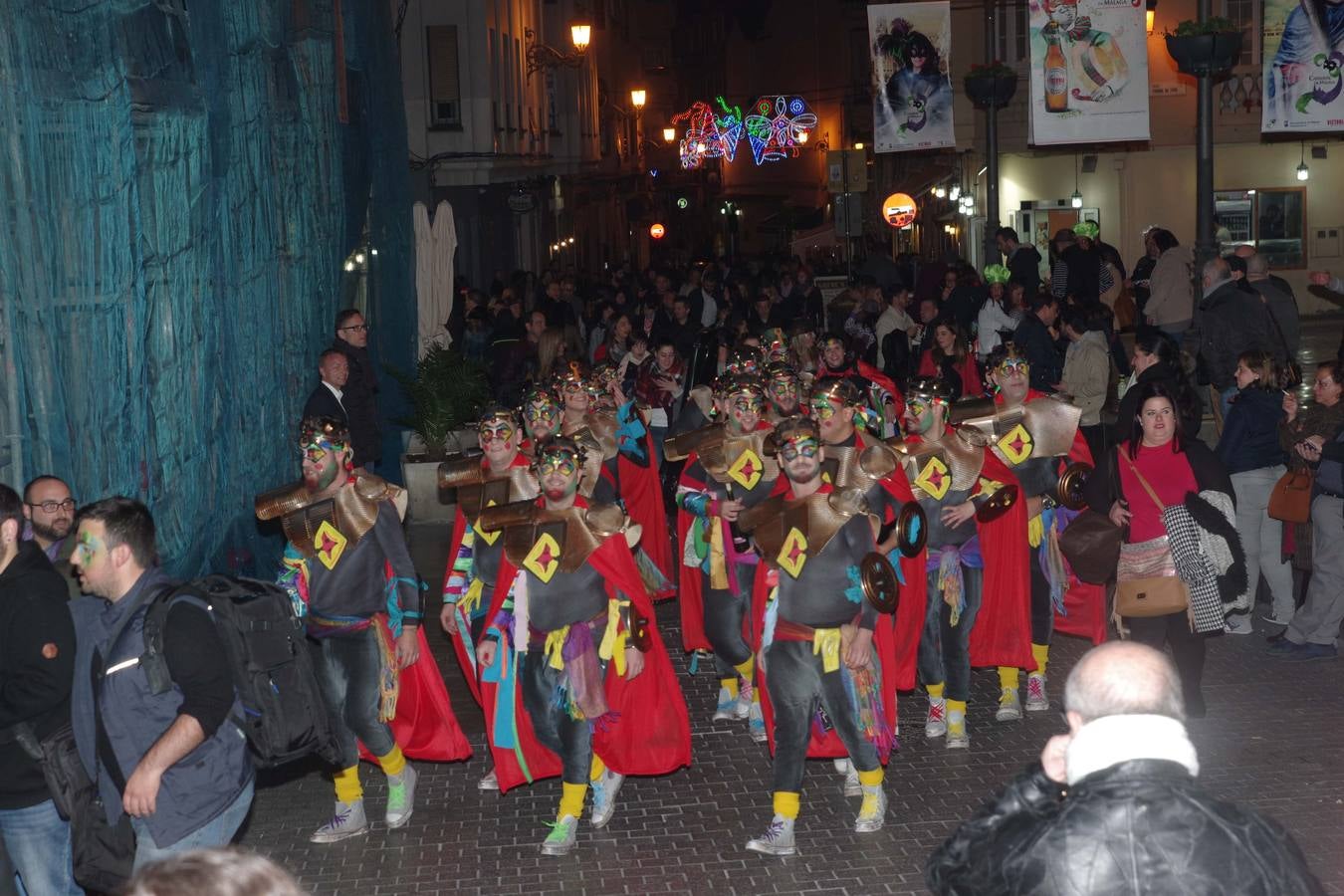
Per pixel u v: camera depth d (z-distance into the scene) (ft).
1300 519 30.71
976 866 10.73
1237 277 44.96
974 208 96.02
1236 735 26.35
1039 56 58.59
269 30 36.63
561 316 70.23
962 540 26.07
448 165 77.25
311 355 39.24
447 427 48.62
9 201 21.84
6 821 17.11
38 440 22.48
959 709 26.35
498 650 23.32
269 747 17.11
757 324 61.62
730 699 28.58
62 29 23.49
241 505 33.12
